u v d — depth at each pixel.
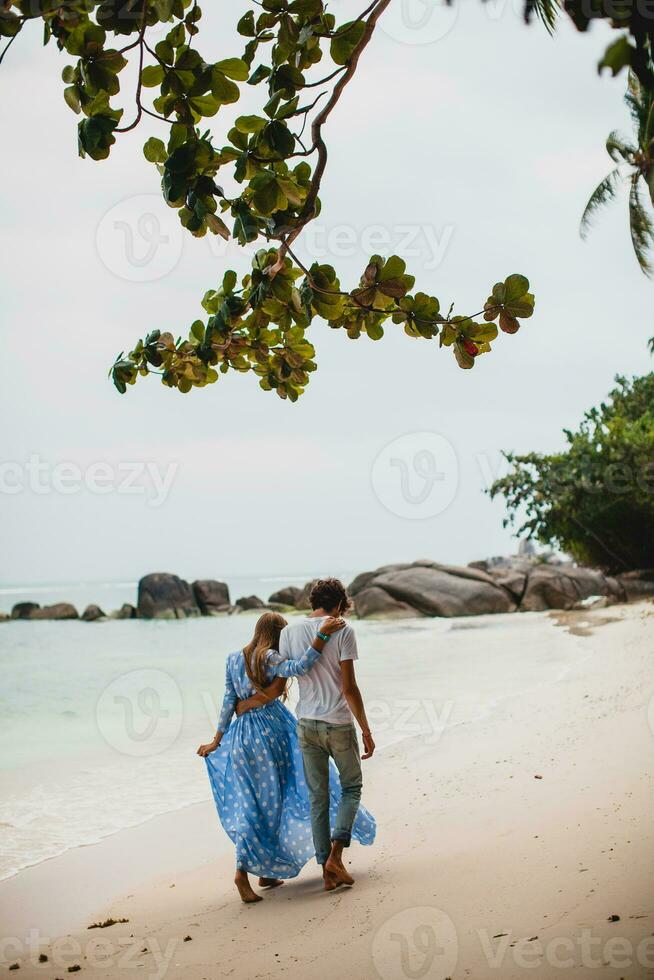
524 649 20.81
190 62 3.66
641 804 5.53
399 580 43.31
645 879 4.14
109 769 9.26
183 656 25.58
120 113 3.74
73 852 6.29
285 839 5.21
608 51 1.98
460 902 4.31
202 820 7.09
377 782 7.59
